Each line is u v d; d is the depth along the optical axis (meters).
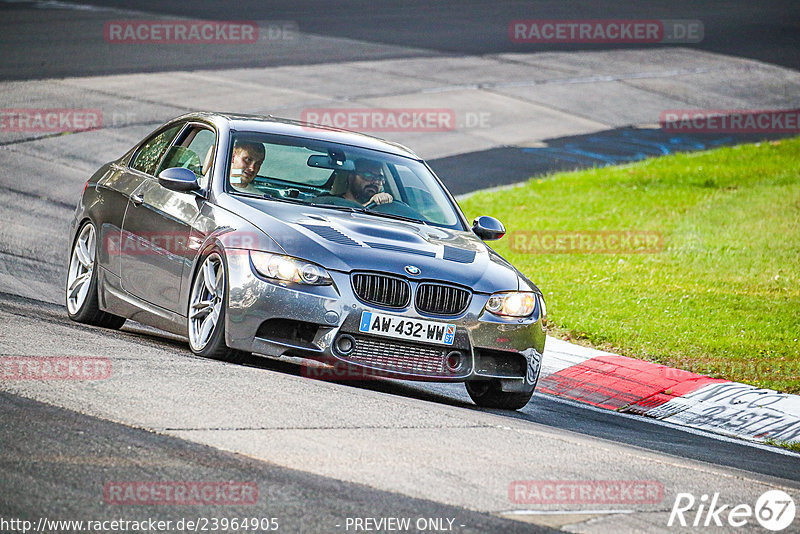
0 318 26.25
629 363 33.34
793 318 39.22
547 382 31.50
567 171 71.38
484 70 104.69
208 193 26.22
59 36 102.31
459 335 24.41
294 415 19.53
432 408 22.38
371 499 15.36
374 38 118.88
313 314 23.28
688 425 28.72
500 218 56.28
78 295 30.05
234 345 23.67
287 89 87.12
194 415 18.70
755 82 110.81
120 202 29.03
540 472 18.09
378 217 26.91
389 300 23.86
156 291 26.72
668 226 55.59
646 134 86.88
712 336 36.66
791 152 78.50
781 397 30.80
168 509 14.14
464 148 75.56
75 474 15.12
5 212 46.50
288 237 24.02
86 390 19.64
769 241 52.38
